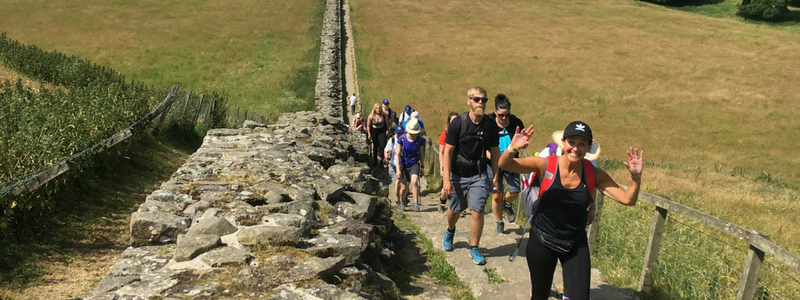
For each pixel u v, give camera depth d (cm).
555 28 5525
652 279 564
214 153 735
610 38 5175
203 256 389
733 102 3500
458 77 3847
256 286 353
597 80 3894
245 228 424
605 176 407
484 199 581
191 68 3394
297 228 428
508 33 5238
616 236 730
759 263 451
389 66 4006
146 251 413
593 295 540
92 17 4509
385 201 711
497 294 532
